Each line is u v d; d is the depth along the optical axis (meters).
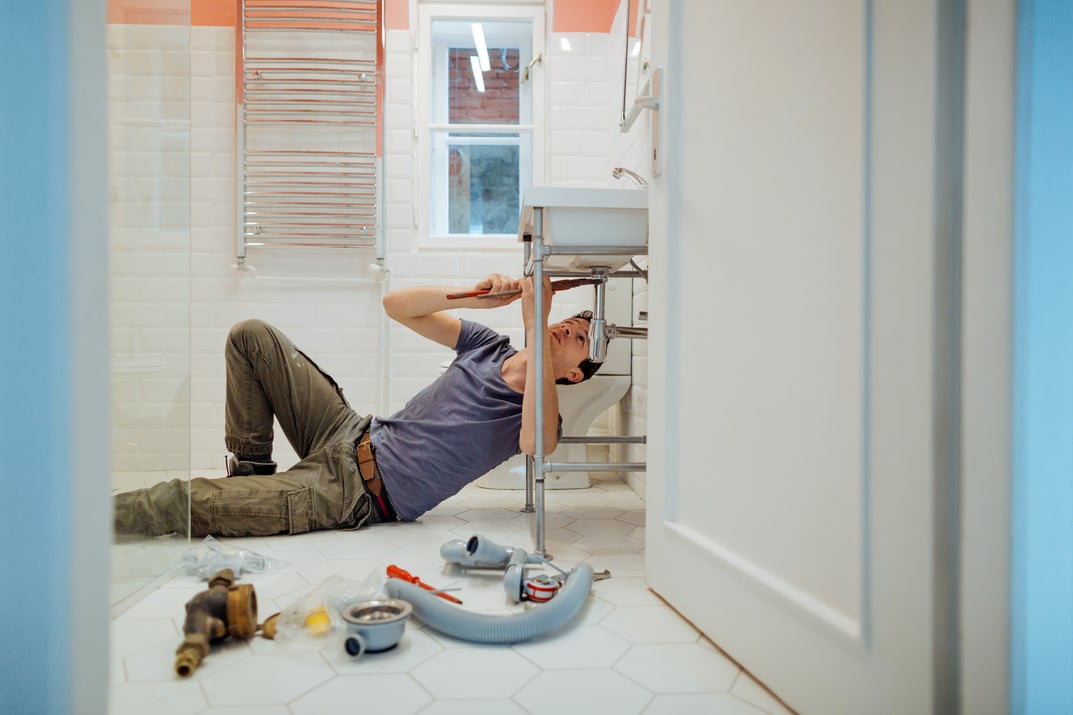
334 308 2.89
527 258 2.02
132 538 1.31
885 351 0.74
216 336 2.87
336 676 1.03
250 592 1.16
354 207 2.91
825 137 0.85
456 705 0.94
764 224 1.00
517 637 1.14
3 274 0.56
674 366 1.33
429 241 2.99
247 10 2.82
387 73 2.91
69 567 0.57
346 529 1.91
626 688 0.99
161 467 1.41
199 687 0.99
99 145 0.59
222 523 1.77
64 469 0.57
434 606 1.19
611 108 2.83
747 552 1.05
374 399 2.90
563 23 2.88
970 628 0.65
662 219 1.36
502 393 1.96
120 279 1.23
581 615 1.29
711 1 1.17
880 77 0.74
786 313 0.94
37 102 0.56
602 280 1.77
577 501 2.32
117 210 1.21
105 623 0.60
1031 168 0.60
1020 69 0.60
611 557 1.67
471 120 3.09
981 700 0.64
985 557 0.63
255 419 2.04
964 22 0.65
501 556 1.50
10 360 0.56
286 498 1.81
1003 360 0.61
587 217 1.59
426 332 2.15
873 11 0.75
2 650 0.56
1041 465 0.61
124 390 1.25
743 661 1.05
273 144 2.88
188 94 1.44
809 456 0.88
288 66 2.88
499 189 3.10
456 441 1.89
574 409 2.47
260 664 1.07
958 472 0.66
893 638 0.72
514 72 3.10
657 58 1.41
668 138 1.32
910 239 0.70
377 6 2.84
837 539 0.83
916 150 0.69
